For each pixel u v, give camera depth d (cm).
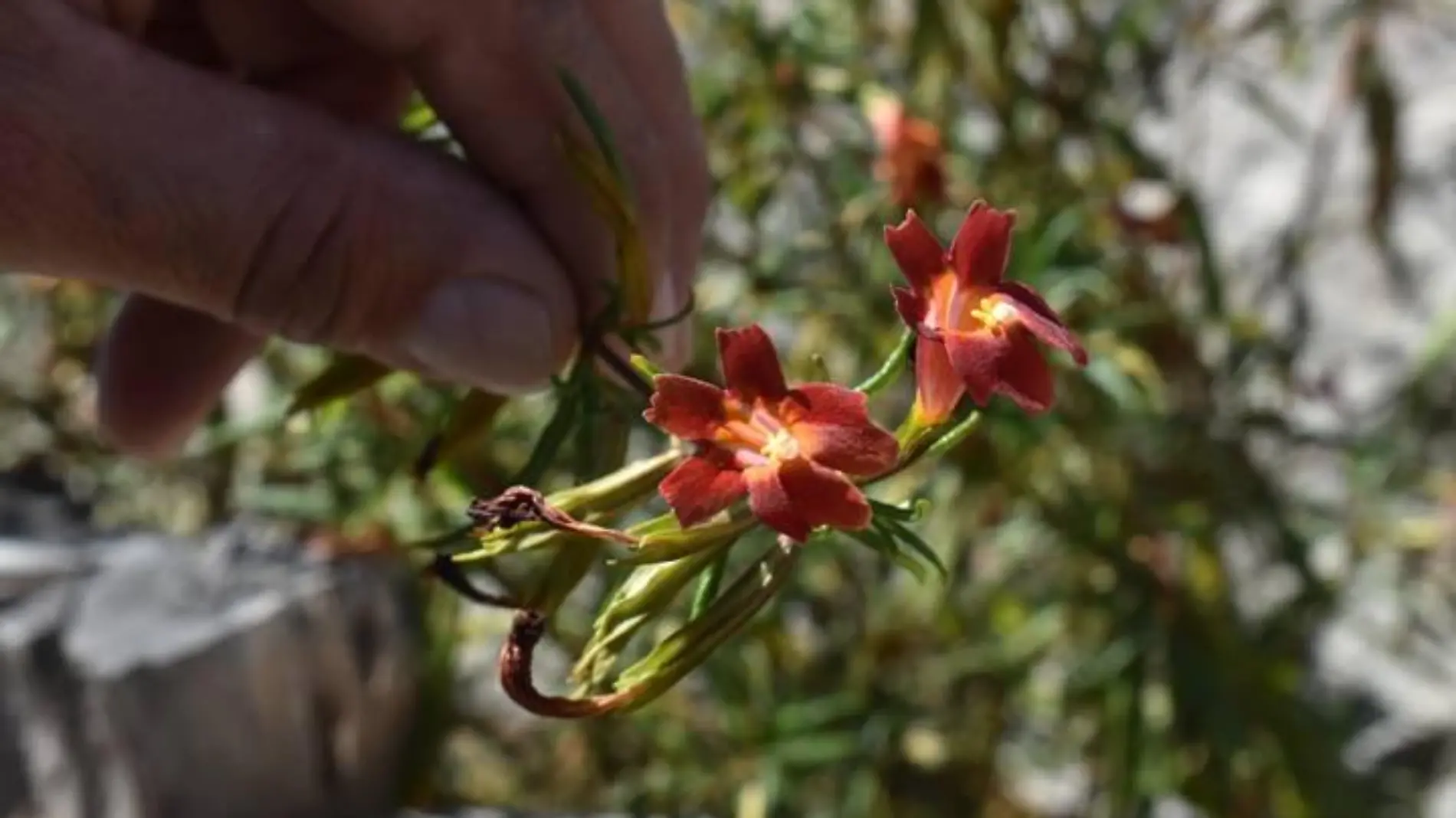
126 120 27
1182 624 45
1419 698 57
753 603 22
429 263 28
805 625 51
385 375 29
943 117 46
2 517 49
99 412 34
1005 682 49
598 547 22
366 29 30
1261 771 48
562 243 30
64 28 27
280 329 29
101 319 55
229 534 45
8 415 57
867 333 44
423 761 46
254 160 28
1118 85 49
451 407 30
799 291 44
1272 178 60
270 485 52
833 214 45
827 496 20
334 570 44
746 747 46
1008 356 21
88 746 41
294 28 33
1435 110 60
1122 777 45
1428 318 58
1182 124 57
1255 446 54
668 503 20
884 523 21
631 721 49
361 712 44
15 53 27
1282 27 52
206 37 33
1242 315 52
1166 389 47
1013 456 45
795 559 22
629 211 26
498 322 28
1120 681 45
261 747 42
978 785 50
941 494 45
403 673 45
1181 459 47
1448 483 50
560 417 25
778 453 20
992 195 45
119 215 27
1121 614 45
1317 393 51
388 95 33
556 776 51
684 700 48
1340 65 57
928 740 49
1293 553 47
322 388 29
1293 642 50
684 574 22
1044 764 53
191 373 34
